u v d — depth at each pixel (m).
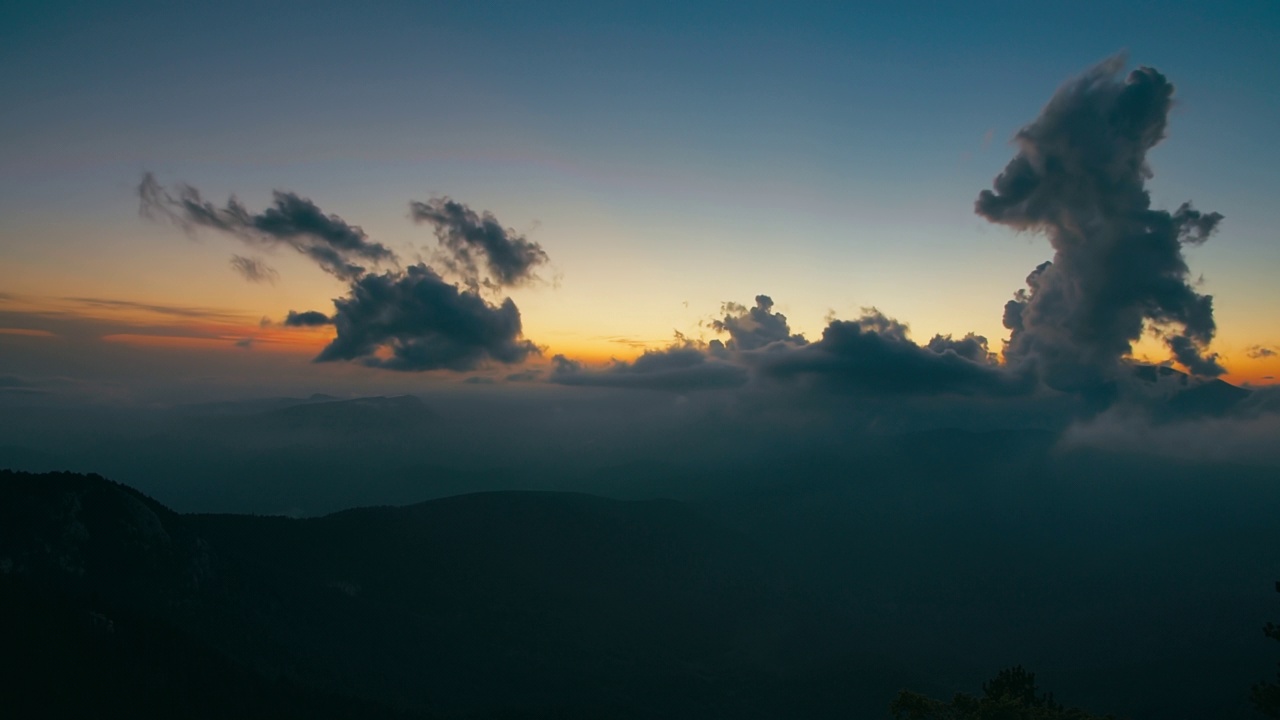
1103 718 40.94
